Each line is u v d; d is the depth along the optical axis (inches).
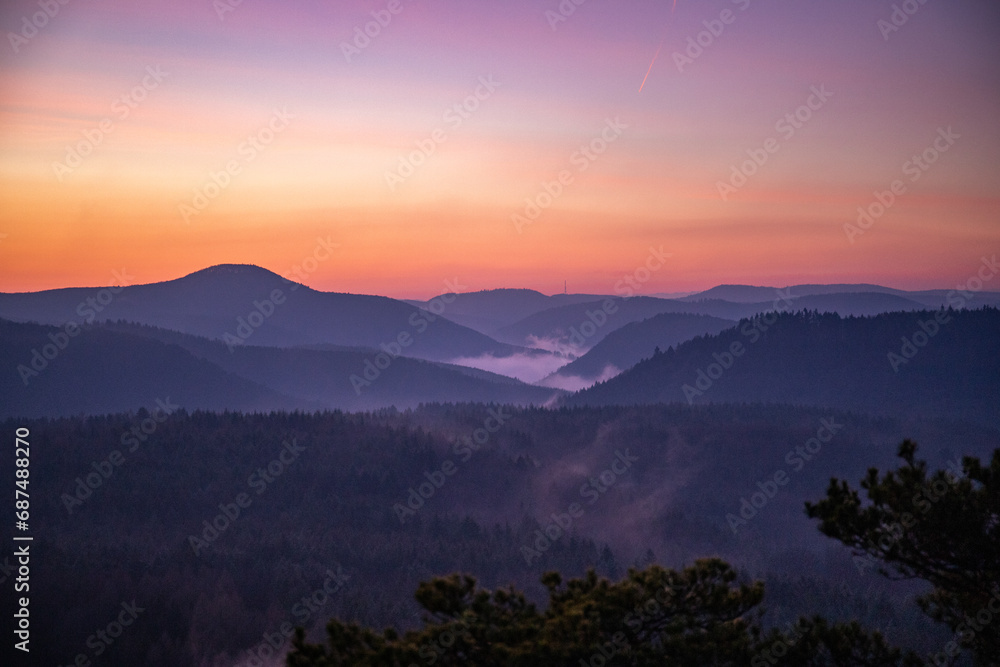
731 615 668.1
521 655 557.9
